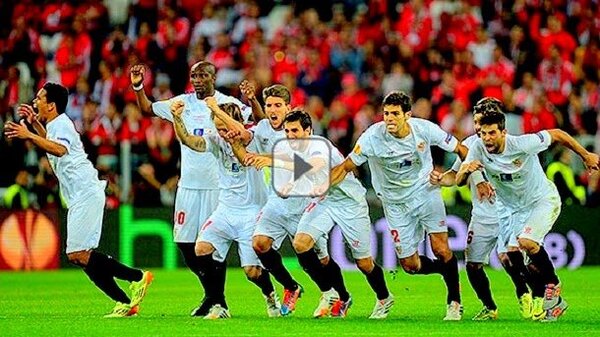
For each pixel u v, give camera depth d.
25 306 35.00
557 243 53.50
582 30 64.75
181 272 53.03
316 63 61.88
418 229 29.53
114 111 55.94
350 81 60.34
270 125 29.28
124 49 61.88
